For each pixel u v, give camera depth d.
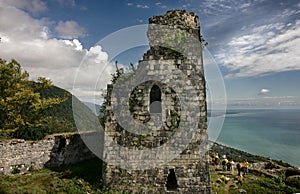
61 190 12.36
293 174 20.38
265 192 13.63
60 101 24.28
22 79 23.89
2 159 16.12
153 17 13.26
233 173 17.45
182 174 12.16
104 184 12.47
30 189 11.91
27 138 22.61
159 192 12.07
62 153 18.81
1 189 11.44
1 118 22.69
